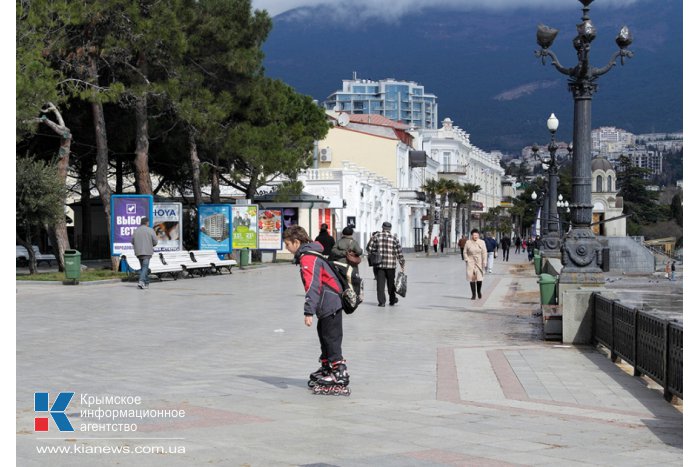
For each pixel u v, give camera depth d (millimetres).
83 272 32625
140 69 35531
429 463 6648
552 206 37375
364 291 27766
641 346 10648
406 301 23984
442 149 119938
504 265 54000
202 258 36156
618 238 44938
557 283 17328
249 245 42344
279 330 16328
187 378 10898
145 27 32219
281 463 6641
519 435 7668
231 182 52094
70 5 30109
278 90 48625
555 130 37062
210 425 8047
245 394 9742
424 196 88938
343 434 7688
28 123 28688
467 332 16422
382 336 15750
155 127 43438
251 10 41625
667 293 28125
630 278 38062
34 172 30922
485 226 120438
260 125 45000
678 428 7992
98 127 34375
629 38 16219
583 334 14398
